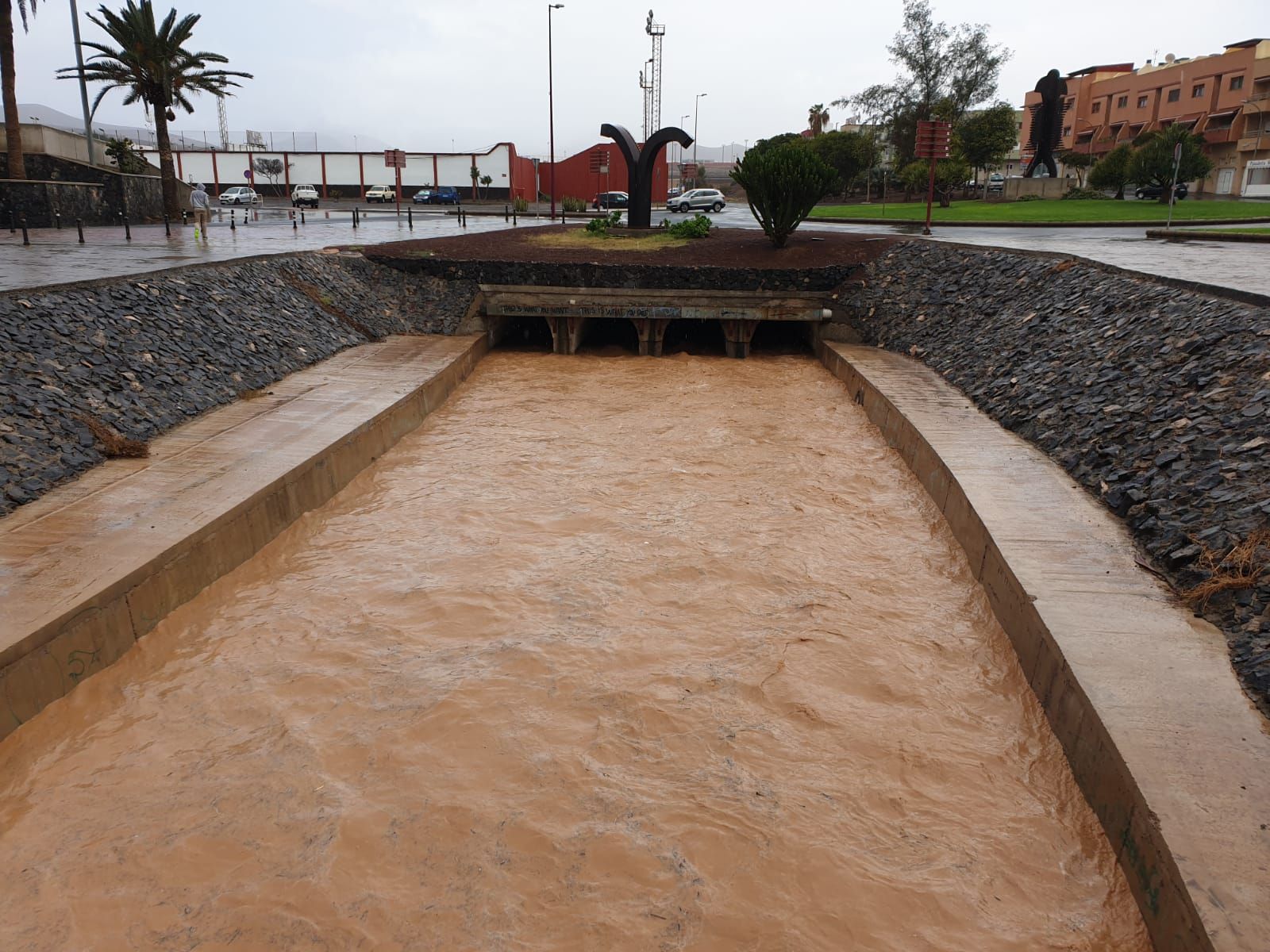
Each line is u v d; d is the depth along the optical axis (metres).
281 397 12.84
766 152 23.28
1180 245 21.12
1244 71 57.78
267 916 4.60
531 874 4.90
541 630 7.62
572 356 20.20
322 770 5.77
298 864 4.96
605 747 6.03
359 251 20.80
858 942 4.48
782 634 7.62
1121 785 4.89
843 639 7.55
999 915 4.68
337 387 13.62
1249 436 7.75
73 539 7.54
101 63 35.47
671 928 4.55
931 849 5.14
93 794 5.53
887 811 5.47
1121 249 19.58
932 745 6.13
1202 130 60.62
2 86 31.42
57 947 4.41
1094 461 9.34
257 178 71.88
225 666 7.02
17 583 6.69
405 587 8.42
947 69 62.16
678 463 12.40
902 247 21.00
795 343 21.88
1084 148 72.75
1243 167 58.22
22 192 30.78
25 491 8.32
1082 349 11.90
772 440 13.55
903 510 10.61
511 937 4.50
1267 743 5.04
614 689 6.71
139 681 6.80
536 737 6.12
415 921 4.59
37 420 9.19
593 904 4.70
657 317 19.84
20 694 5.91
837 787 5.67
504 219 45.41
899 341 17.61
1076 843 5.19
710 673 6.98
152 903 4.69
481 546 9.42
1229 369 8.97
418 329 19.23
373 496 10.92
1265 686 5.41
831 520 10.27
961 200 53.81
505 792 5.57
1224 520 6.96
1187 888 4.04
